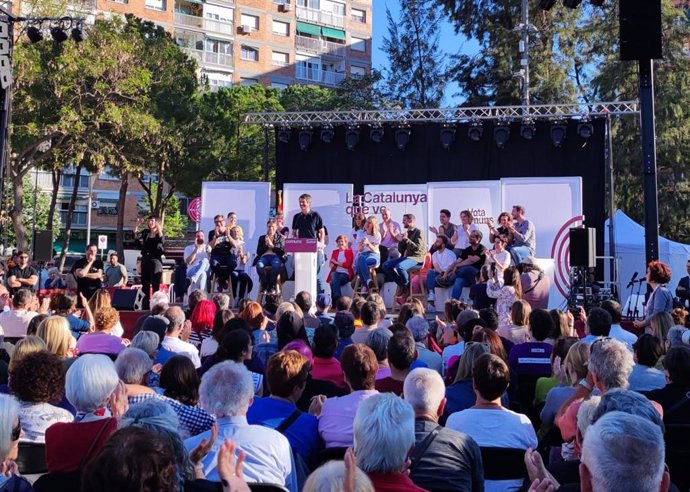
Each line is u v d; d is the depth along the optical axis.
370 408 2.67
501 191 14.17
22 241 22.00
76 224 45.28
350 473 1.78
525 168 15.35
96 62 20.88
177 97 25.70
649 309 8.72
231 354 4.74
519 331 6.75
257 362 5.41
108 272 14.19
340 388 4.77
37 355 3.66
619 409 2.69
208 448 2.77
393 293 13.10
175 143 24.91
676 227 25.33
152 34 27.44
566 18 27.14
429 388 3.37
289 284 12.77
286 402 3.80
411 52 31.30
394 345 4.50
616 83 24.95
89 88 21.56
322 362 5.21
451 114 15.43
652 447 1.88
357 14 54.59
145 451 1.85
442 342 7.68
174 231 42.66
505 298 9.76
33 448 3.50
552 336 6.20
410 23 31.50
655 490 1.89
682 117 24.39
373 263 12.59
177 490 1.94
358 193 15.95
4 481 2.53
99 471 1.82
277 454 3.16
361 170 15.95
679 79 24.47
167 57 25.62
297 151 16.17
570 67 27.48
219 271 12.60
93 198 45.59
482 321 6.30
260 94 33.25
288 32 50.69
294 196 15.19
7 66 11.13
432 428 3.25
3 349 6.08
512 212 13.21
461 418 3.71
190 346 5.96
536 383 5.30
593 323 6.00
